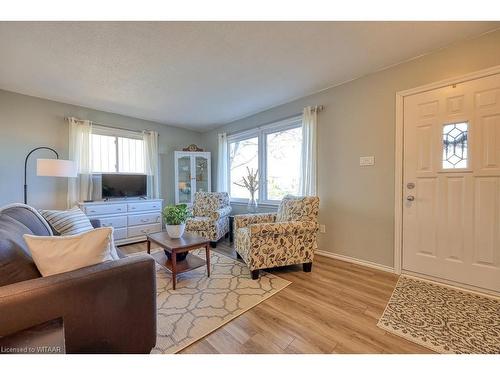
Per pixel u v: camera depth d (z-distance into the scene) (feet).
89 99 11.04
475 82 6.59
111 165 13.16
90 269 3.51
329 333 4.96
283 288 7.08
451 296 6.45
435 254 7.36
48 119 11.02
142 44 6.70
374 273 8.18
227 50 7.09
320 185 10.32
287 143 12.13
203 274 8.14
